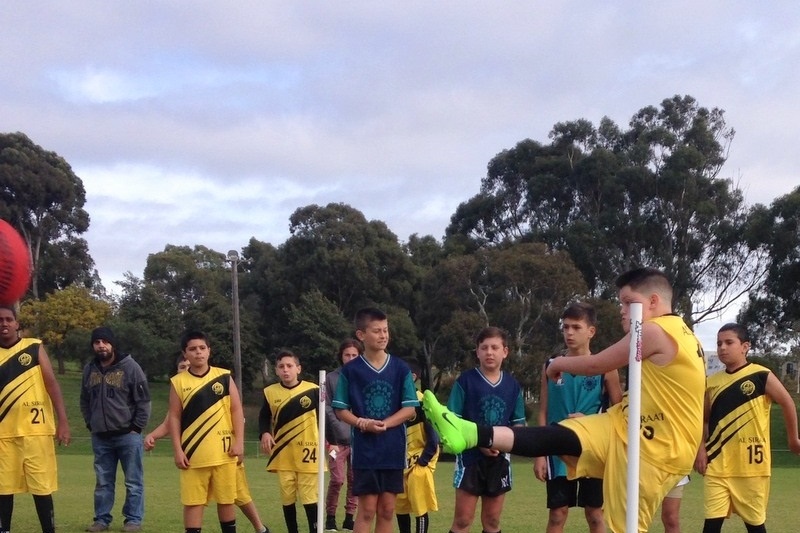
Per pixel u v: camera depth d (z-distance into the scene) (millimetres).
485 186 55969
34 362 7754
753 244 44625
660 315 4758
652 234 48500
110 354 9359
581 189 51500
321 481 6773
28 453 7645
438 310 43656
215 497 7777
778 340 47094
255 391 52688
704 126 50062
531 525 10195
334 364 46281
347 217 52281
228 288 66750
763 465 7465
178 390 7672
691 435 4656
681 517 11469
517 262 40312
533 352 39375
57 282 60438
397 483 6816
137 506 9336
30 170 57406
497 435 4668
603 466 4797
